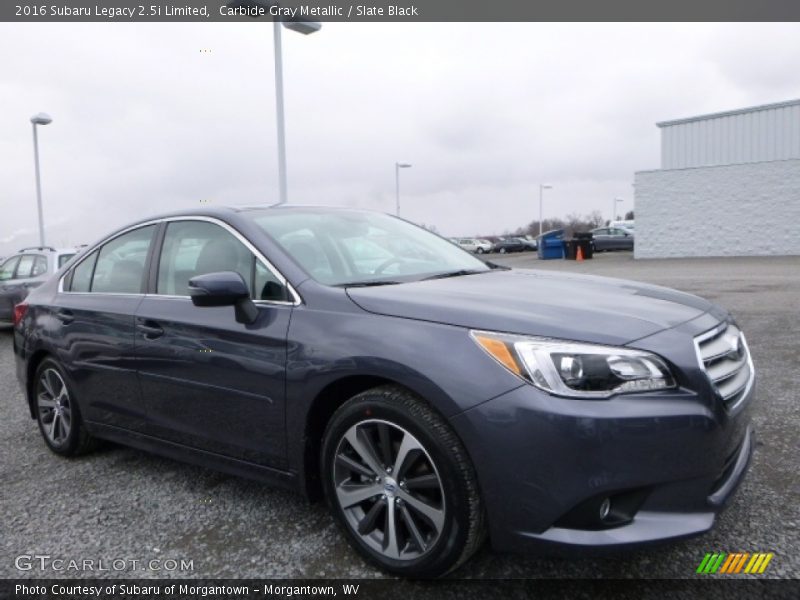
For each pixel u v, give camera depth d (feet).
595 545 7.23
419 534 8.27
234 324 10.01
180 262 11.56
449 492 7.82
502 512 7.57
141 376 11.51
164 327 11.03
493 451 7.48
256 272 10.27
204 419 10.55
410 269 11.37
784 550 8.79
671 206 88.33
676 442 7.35
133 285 12.26
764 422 13.85
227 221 11.12
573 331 7.74
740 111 92.12
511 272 11.94
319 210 12.63
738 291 38.96
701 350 8.08
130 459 13.64
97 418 12.79
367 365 8.39
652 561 8.70
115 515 10.82
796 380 17.19
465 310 8.31
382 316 8.70
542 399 7.34
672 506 7.49
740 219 83.66
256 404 9.70
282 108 44.24
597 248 120.78
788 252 80.79
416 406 8.11
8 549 9.77
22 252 34.94
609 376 7.39
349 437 8.82
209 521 10.46
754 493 10.51
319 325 9.10
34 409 14.61
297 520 10.37
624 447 7.18
